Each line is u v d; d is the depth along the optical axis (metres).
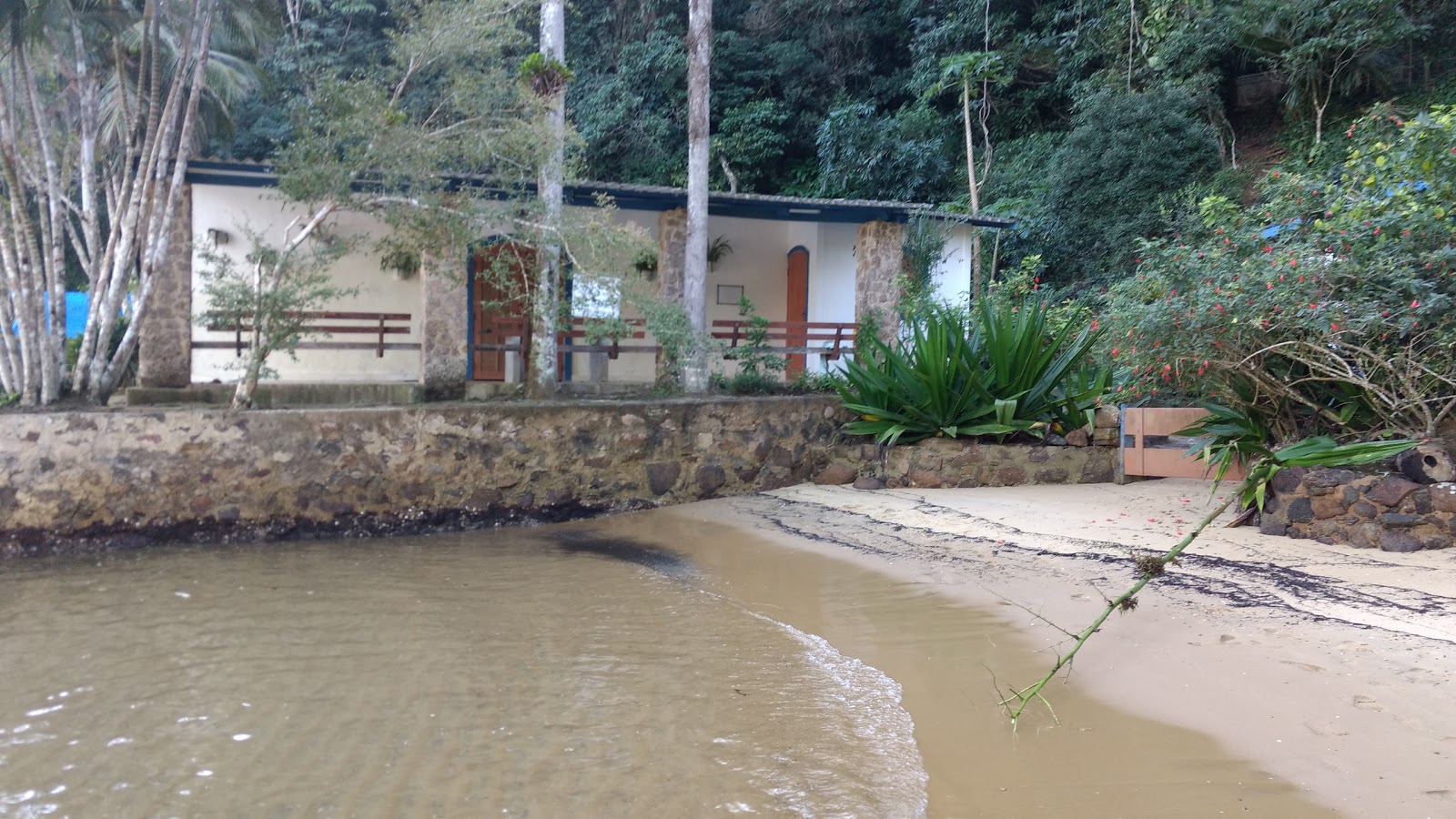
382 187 10.08
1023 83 22.83
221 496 8.71
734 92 23.80
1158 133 16.02
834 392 12.11
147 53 10.80
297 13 22.41
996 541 7.56
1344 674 4.44
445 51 9.60
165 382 11.39
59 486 8.30
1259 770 3.81
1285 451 6.97
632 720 4.69
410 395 11.53
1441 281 6.39
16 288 9.06
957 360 10.12
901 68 24.95
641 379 14.65
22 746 4.44
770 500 10.09
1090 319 11.21
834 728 4.55
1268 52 16.28
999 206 19.41
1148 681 4.73
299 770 4.19
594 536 9.00
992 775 3.97
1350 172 7.58
